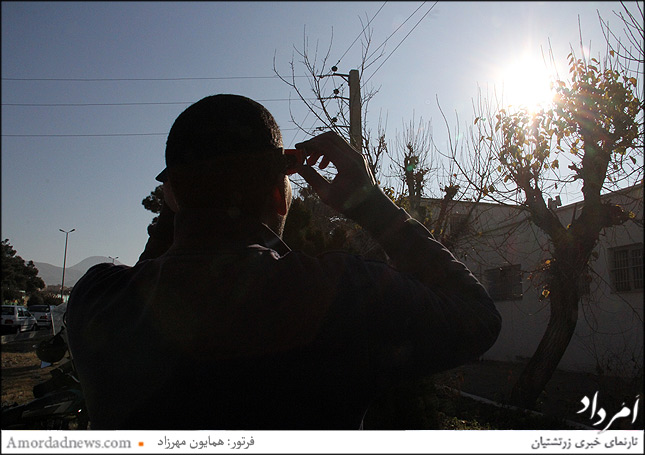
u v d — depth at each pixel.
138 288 0.96
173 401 0.86
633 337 10.14
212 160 0.96
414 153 8.92
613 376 9.53
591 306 11.12
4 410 3.76
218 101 1.01
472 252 12.86
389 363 0.91
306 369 0.88
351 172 1.07
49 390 3.94
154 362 0.88
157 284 0.93
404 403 4.47
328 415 0.88
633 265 10.40
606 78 7.13
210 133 0.97
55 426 3.83
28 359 13.89
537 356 7.84
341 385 0.88
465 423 5.91
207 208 0.98
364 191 1.05
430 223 8.60
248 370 0.86
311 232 5.23
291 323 0.88
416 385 4.55
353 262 0.98
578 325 11.62
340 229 5.34
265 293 0.90
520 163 7.88
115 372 0.90
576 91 7.22
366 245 5.81
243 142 0.97
